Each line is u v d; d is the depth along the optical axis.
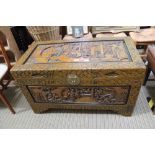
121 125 1.29
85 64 1.10
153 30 1.88
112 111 1.41
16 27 1.94
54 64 1.14
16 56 1.69
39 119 1.42
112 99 1.24
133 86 1.12
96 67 1.06
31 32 1.75
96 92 1.20
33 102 1.36
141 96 1.51
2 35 1.58
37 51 1.33
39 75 1.13
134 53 1.16
